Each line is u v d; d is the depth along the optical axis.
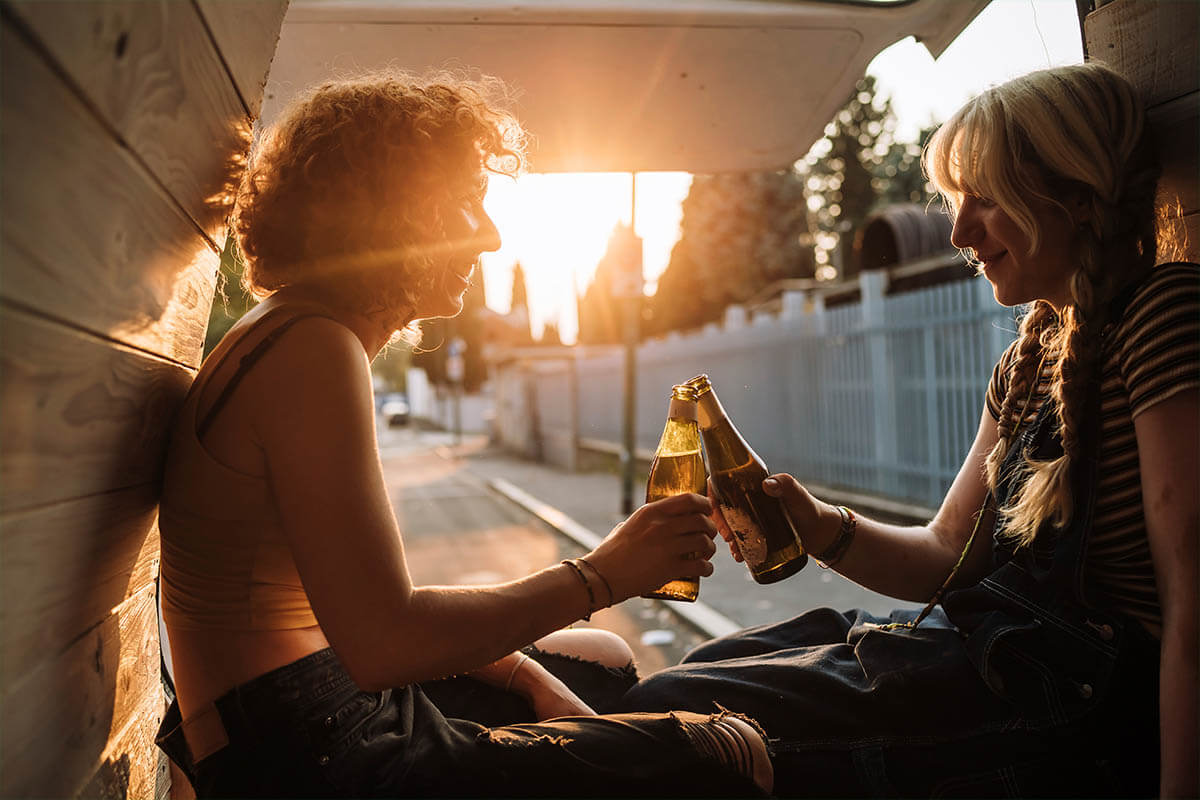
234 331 1.24
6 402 0.76
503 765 1.18
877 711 1.38
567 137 2.63
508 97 2.39
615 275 10.20
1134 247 1.31
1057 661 1.29
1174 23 1.42
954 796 1.30
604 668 1.72
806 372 9.83
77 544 1.02
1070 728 1.29
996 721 1.33
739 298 32.03
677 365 13.25
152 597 1.47
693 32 2.17
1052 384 1.41
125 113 0.89
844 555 1.63
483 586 1.21
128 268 0.99
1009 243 1.35
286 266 1.29
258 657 1.16
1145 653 1.26
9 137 0.68
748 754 1.25
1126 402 1.25
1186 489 1.13
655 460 1.65
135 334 1.07
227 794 1.13
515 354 20.83
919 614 1.60
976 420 7.38
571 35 2.15
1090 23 1.59
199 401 1.19
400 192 1.25
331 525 1.08
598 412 17.20
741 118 2.58
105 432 1.02
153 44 0.92
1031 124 1.29
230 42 1.18
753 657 1.67
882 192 35.09
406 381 61.19
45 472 0.87
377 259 1.26
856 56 2.31
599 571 1.27
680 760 1.20
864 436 8.87
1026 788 1.28
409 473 18.03
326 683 1.18
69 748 1.06
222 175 1.30
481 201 1.41
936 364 7.86
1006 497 1.46
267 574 1.16
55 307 0.82
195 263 1.28
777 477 1.59
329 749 1.14
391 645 1.08
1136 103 1.31
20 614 0.89
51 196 0.77
